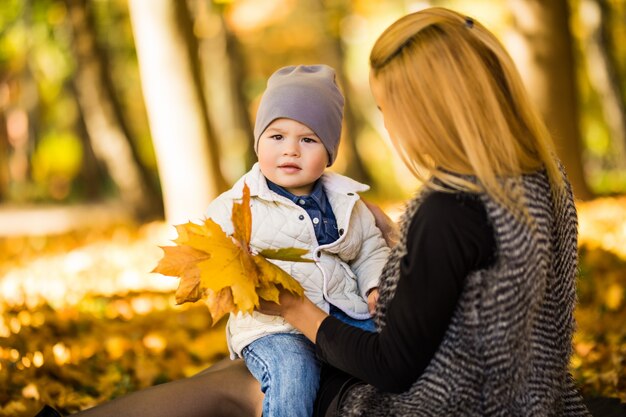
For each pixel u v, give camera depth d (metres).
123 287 10.09
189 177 14.07
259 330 3.59
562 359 3.15
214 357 6.77
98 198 28.17
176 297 3.16
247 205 3.18
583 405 3.34
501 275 2.83
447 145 2.91
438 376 2.92
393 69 2.98
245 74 31.58
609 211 15.17
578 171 16.64
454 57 2.92
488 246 2.83
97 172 28.27
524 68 16.19
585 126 31.23
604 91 25.38
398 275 3.00
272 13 25.72
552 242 3.04
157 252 13.23
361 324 3.70
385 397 3.09
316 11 29.09
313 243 3.73
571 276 3.17
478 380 2.90
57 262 12.86
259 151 3.82
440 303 2.84
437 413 2.92
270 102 3.76
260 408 3.58
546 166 3.04
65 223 20.70
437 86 2.91
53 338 6.89
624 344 6.32
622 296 7.98
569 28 16.17
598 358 6.08
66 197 30.12
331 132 3.83
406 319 2.88
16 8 22.92
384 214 4.16
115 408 3.46
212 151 14.22
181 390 3.55
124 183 20.03
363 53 31.56
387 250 3.98
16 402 5.19
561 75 16.08
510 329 2.86
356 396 3.16
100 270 11.71
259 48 31.12
